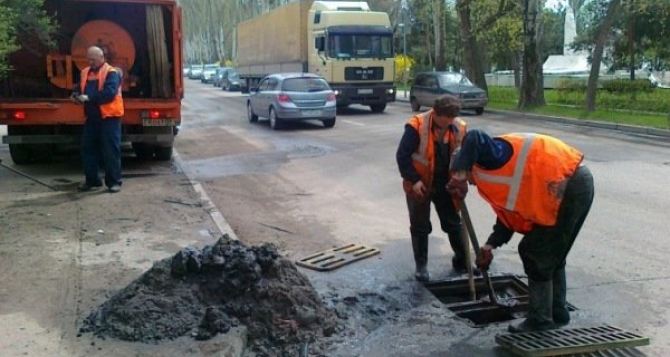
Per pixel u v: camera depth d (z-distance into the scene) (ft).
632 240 21.98
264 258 15.16
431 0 108.17
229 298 14.61
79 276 17.29
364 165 39.01
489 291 16.79
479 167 13.82
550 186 13.28
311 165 39.29
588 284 17.87
